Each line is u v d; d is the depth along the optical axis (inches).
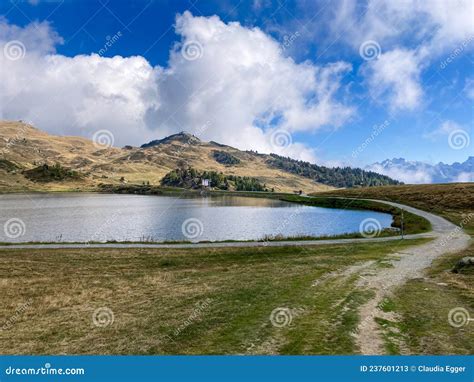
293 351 543.2
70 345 598.9
